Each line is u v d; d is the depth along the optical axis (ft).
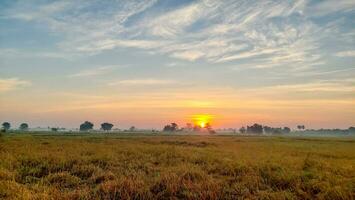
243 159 72.13
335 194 39.17
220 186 43.37
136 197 38.11
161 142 154.51
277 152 101.86
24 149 84.94
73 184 45.32
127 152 86.07
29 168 55.31
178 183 43.34
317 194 40.32
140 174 50.65
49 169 55.26
